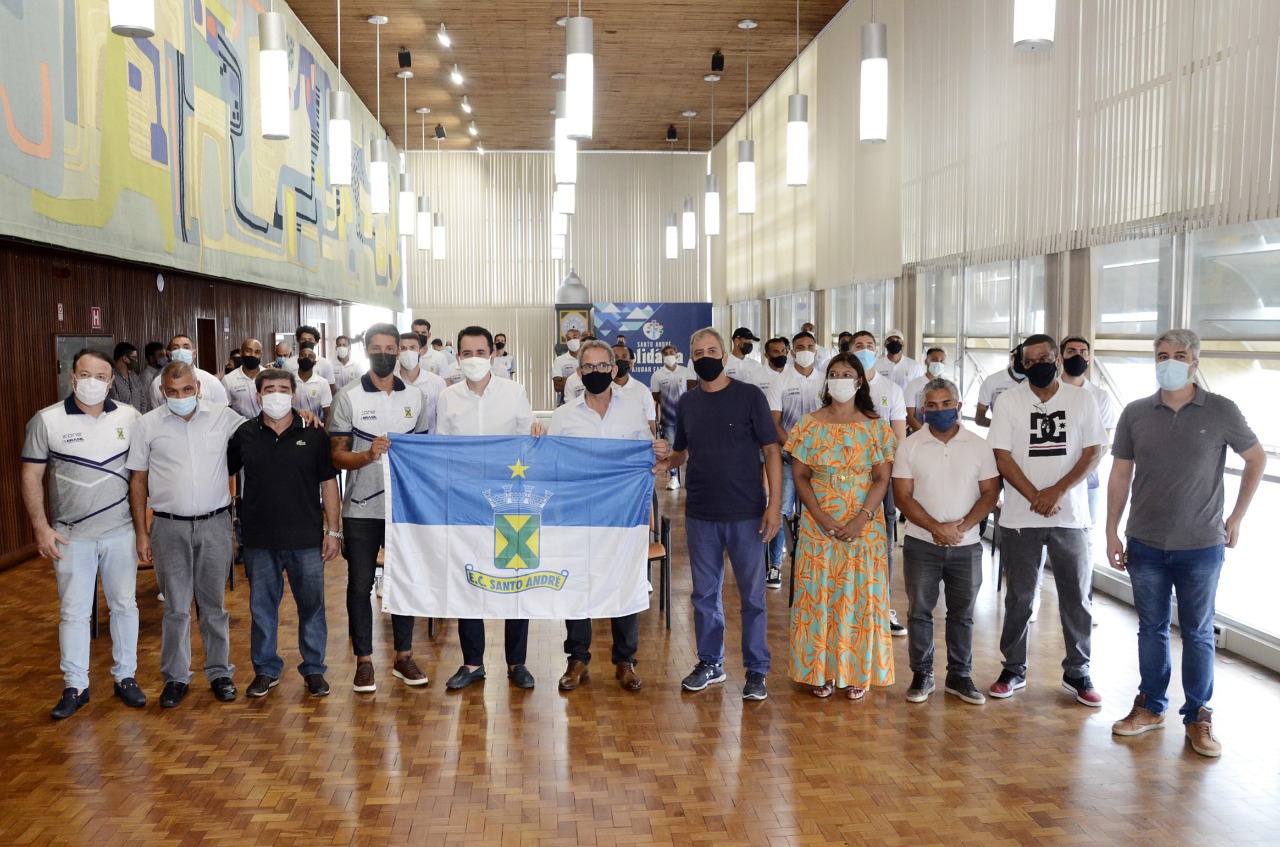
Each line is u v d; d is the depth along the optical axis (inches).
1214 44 199.8
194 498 170.6
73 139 233.1
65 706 167.2
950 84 327.6
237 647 207.6
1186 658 154.9
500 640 212.2
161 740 157.9
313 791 140.0
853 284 429.7
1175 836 127.3
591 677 188.7
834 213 453.1
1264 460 150.6
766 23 454.9
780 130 549.0
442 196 767.7
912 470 172.6
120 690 174.7
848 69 428.5
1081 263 253.8
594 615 176.4
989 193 301.0
